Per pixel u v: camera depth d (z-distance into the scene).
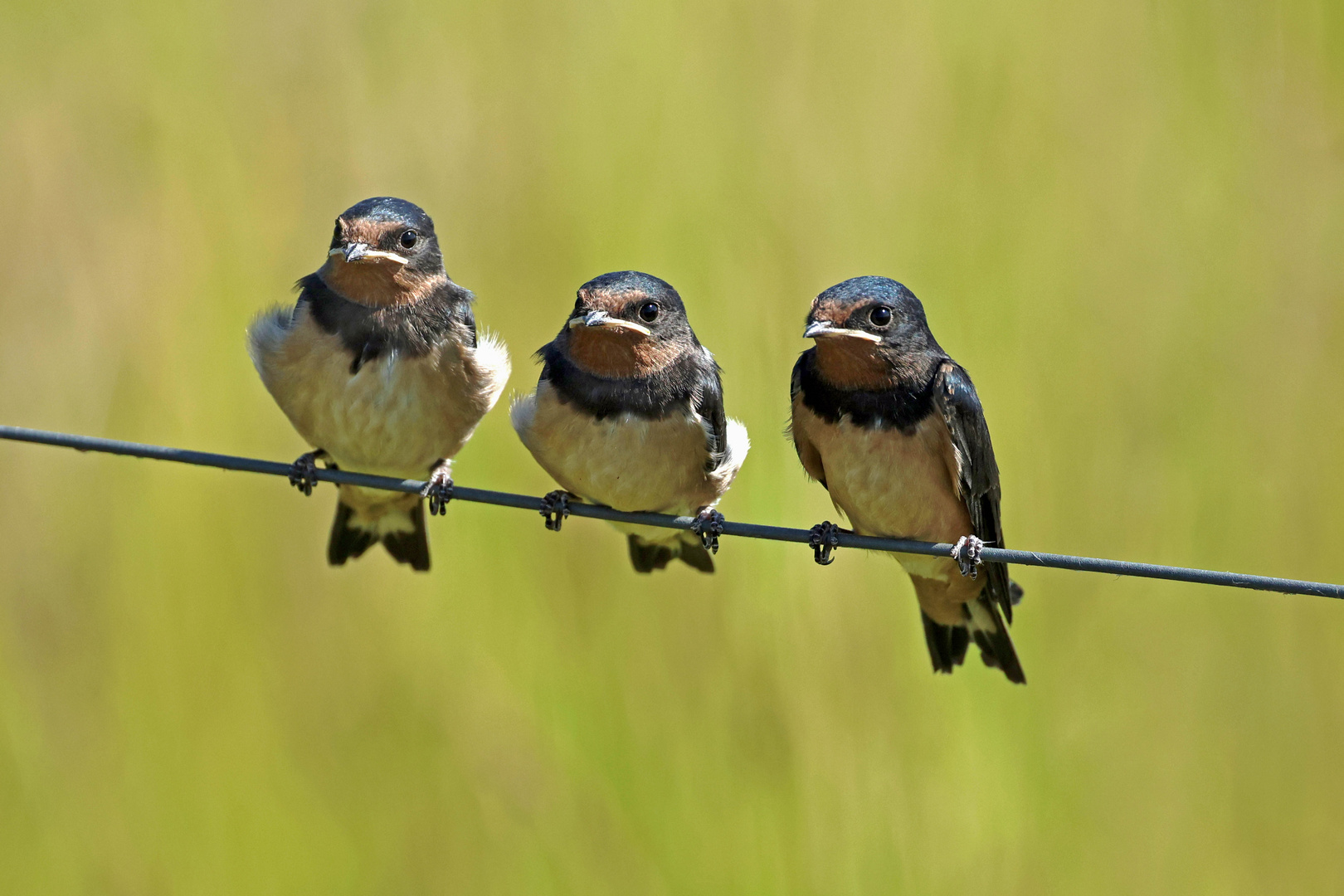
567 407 11.23
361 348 11.36
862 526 11.70
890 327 11.02
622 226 15.13
